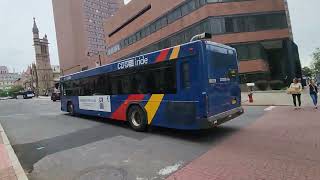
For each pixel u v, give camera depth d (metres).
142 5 47.66
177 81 9.06
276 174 5.35
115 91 12.34
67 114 18.95
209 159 6.61
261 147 7.35
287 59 34.19
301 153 6.55
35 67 124.31
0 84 185.50
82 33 114.12
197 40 8.55
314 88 14.62
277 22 34.06
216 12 33.88
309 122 10.40
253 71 33.25
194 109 8.52
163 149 7.85
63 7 118.06
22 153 8.58
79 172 6.34
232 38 33.62
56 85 20.14
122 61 11.76
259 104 18.03
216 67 8.90
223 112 9.11
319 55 64.50
